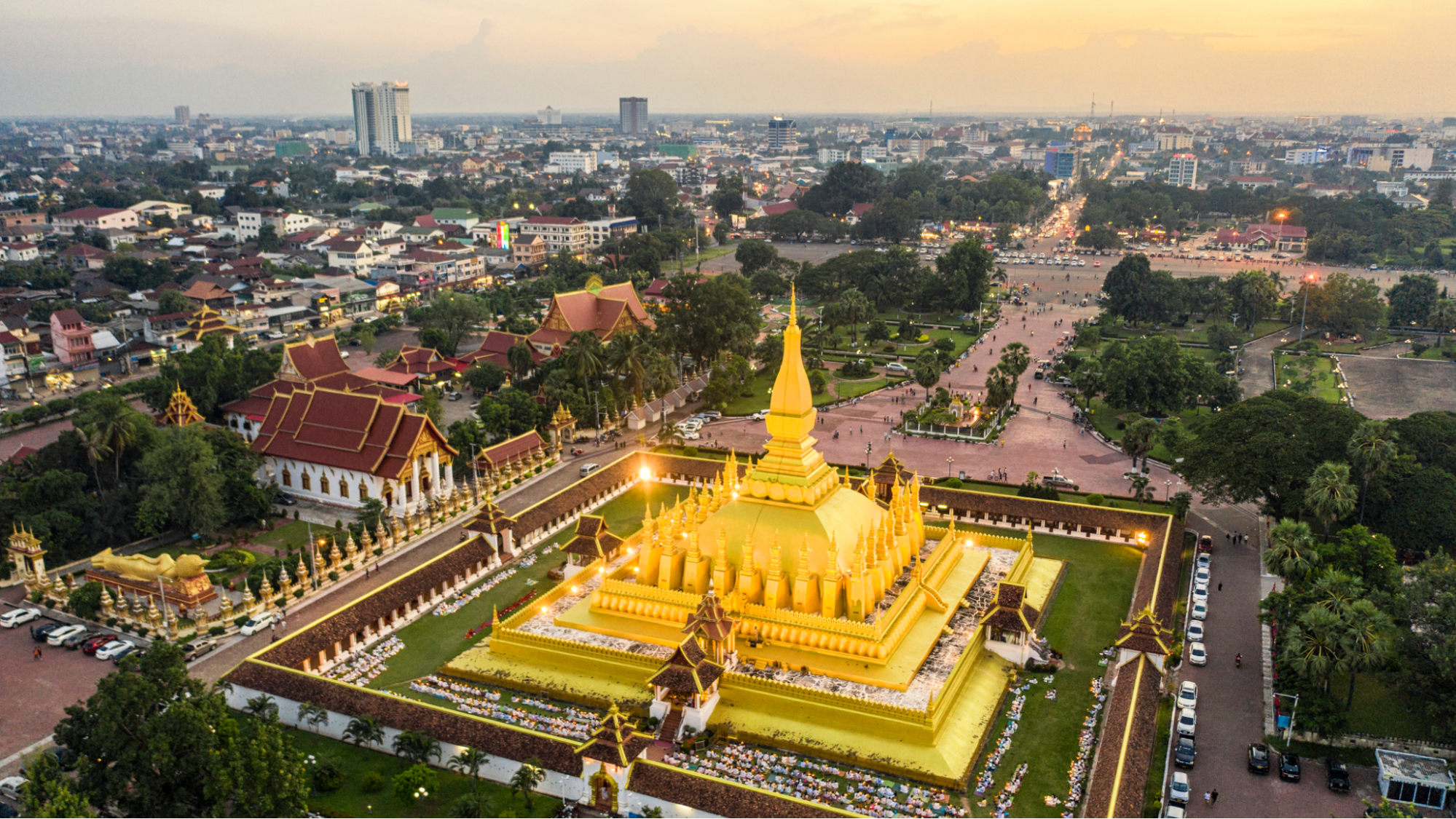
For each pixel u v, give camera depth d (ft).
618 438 586.45
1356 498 377.91
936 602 333.01
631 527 442.91
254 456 481.05
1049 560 404.77
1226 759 273.75
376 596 349.41
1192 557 406.00
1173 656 312.29
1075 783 262.67
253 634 350.64
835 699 281.74
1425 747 274.16
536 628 331.57
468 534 439.22
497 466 500.74
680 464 509.76
